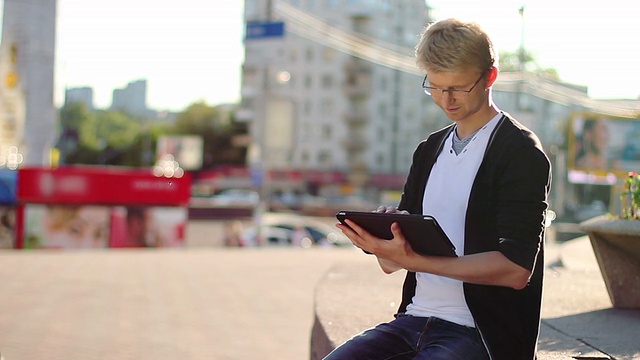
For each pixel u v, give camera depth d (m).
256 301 9.12
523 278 2.45
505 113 2.70
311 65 73.38
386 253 2.50
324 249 17.03
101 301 8.97
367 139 73.31
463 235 2.65
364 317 5.10
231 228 28.11
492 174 2.59
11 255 14.19
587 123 27.66
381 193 73.38
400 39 73.00
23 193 24.55
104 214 25.80
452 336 2.62
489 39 2.60
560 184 64.56
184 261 13.46
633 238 5.24
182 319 7.95
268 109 30.42
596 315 5.22
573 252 10.64
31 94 50.16
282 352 6.58
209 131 87.69
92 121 106.19
